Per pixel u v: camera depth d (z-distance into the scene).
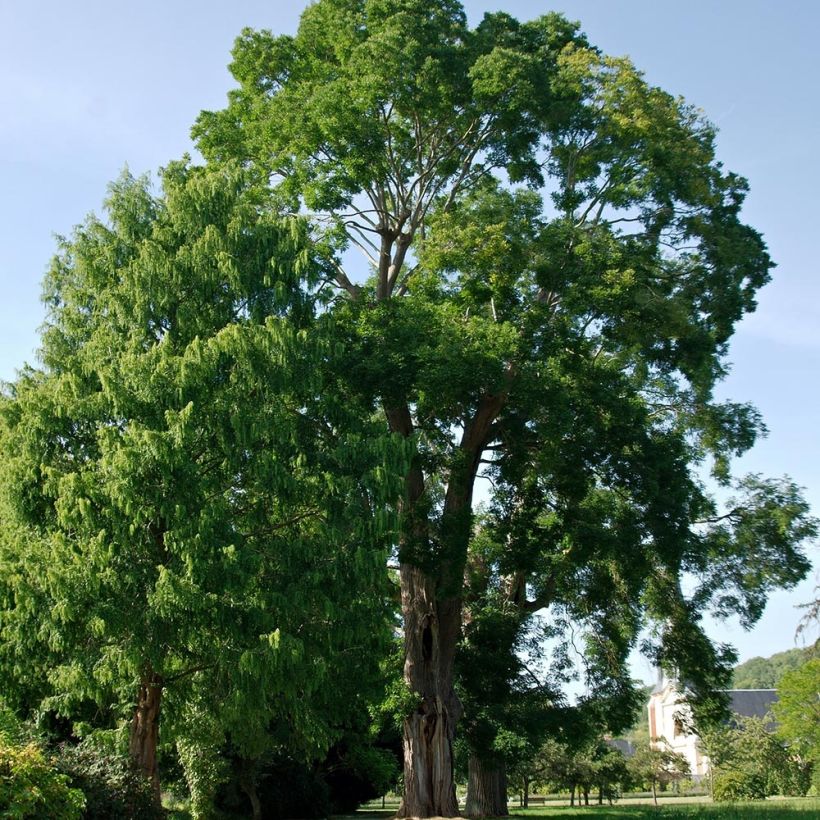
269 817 31.84
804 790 58.78
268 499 18.75
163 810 17.69
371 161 23.31
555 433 21.27
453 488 23.28
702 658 27.98
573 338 22.44
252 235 19.44
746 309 25.33
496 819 26.77
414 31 23.47
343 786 37.50
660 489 23.61
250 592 17.02
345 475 18.48
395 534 18.50
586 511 23.70
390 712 24.52
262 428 17.16
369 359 20.77
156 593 15.68
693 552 25.48
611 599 27.84
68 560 15.78
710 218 24.62
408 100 23.30
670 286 24.53
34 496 16.91
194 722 21.86
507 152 24.20
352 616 18.17
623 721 27.67
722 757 61.78
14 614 16.09
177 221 19.38
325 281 23.83
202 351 17.14
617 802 59.09
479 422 23.39
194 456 17.47
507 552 23.33
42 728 19.84
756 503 28.86
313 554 17.70
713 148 25.47
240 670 16.28
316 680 17.19
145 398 16.95
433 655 23.39
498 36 25.02
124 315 18.38
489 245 22.02
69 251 19.89
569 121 23.53
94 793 14.82
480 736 25.09
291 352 17.89
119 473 15.87
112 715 22.39
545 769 51.41
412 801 22.53
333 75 24.61
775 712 53.06
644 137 23.41
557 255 22.31
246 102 25.42
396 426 24.02
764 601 28.09
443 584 21.73
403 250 25.61
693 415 28.58
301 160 23.95
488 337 20.78
